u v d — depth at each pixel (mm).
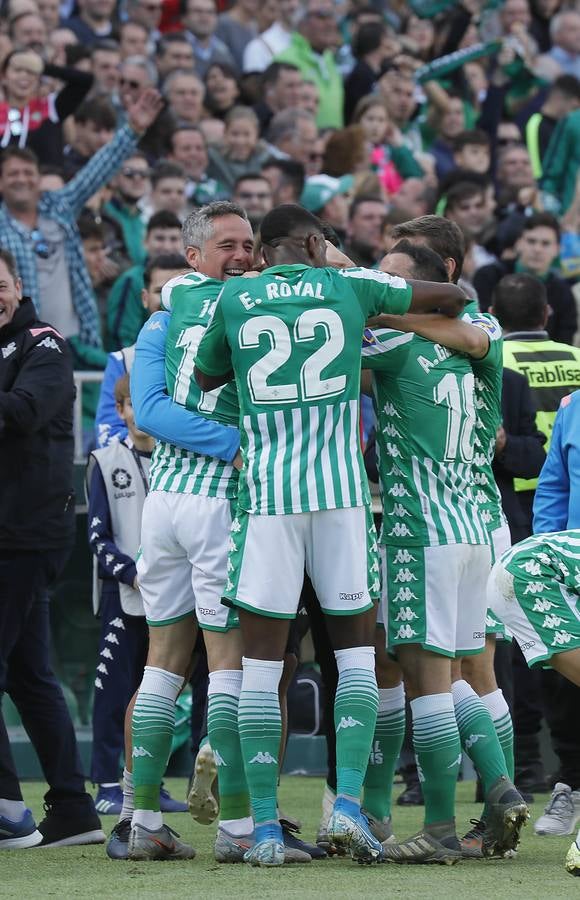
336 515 14258
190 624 15602
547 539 14711
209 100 39250
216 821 19875
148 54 39594
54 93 33969
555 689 18891
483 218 34781
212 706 15133
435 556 14852
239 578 14328
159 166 33219
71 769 17250
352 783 14180
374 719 14406
